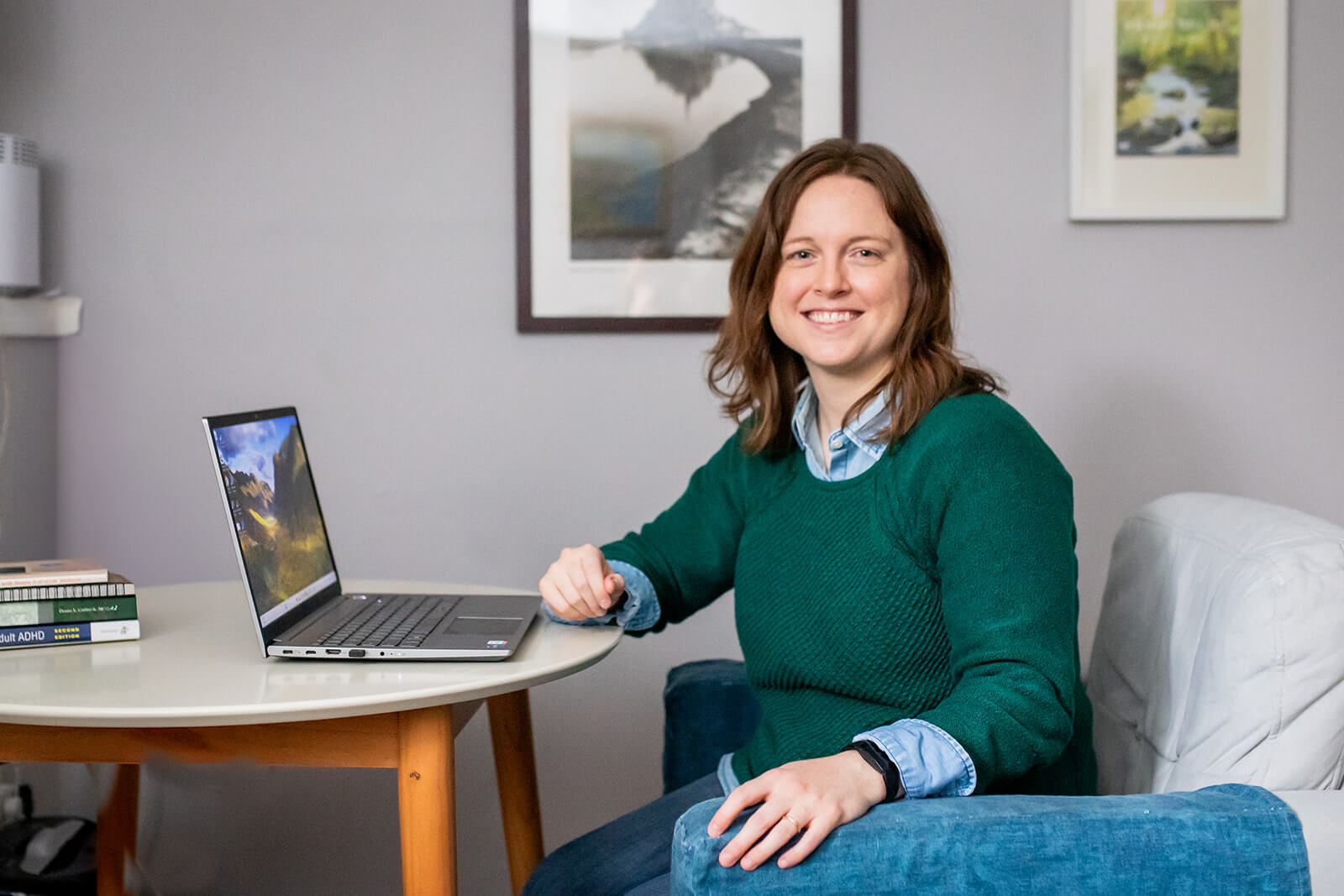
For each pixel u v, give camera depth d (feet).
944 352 4.09
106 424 7.13
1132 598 4.48
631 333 7.06
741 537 4.70
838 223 4.07
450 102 7.03
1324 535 3.68
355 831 7.18
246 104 7.04
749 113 6.93
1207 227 6.98
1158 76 6.88
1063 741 3.35
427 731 3.66
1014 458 3.66
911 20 6.93
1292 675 3.50
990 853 2.88
